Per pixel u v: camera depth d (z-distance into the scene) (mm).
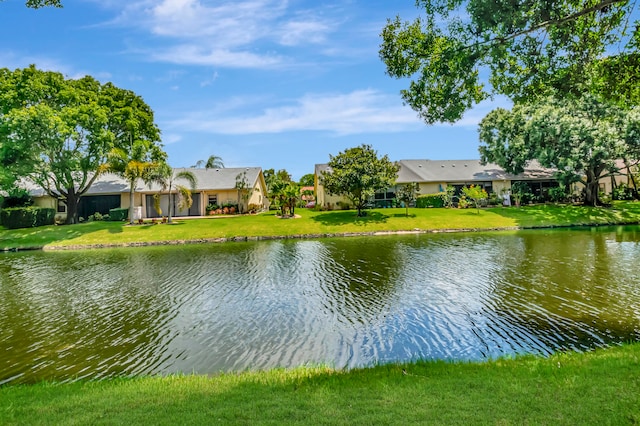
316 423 3904
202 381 5664
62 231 28719
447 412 4051
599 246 19203
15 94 29031
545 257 16766
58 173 31047
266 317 9789
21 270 17344
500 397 4410
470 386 4832
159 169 31547
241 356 7527
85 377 6770
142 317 10031
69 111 29531
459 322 9109
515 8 7699
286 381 5410
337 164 34344
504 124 39250
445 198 38656
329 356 7461
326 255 19281
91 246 25594
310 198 60094
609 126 33094
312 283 13250
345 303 10812
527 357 6543
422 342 8039
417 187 38031
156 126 40375
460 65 8289
